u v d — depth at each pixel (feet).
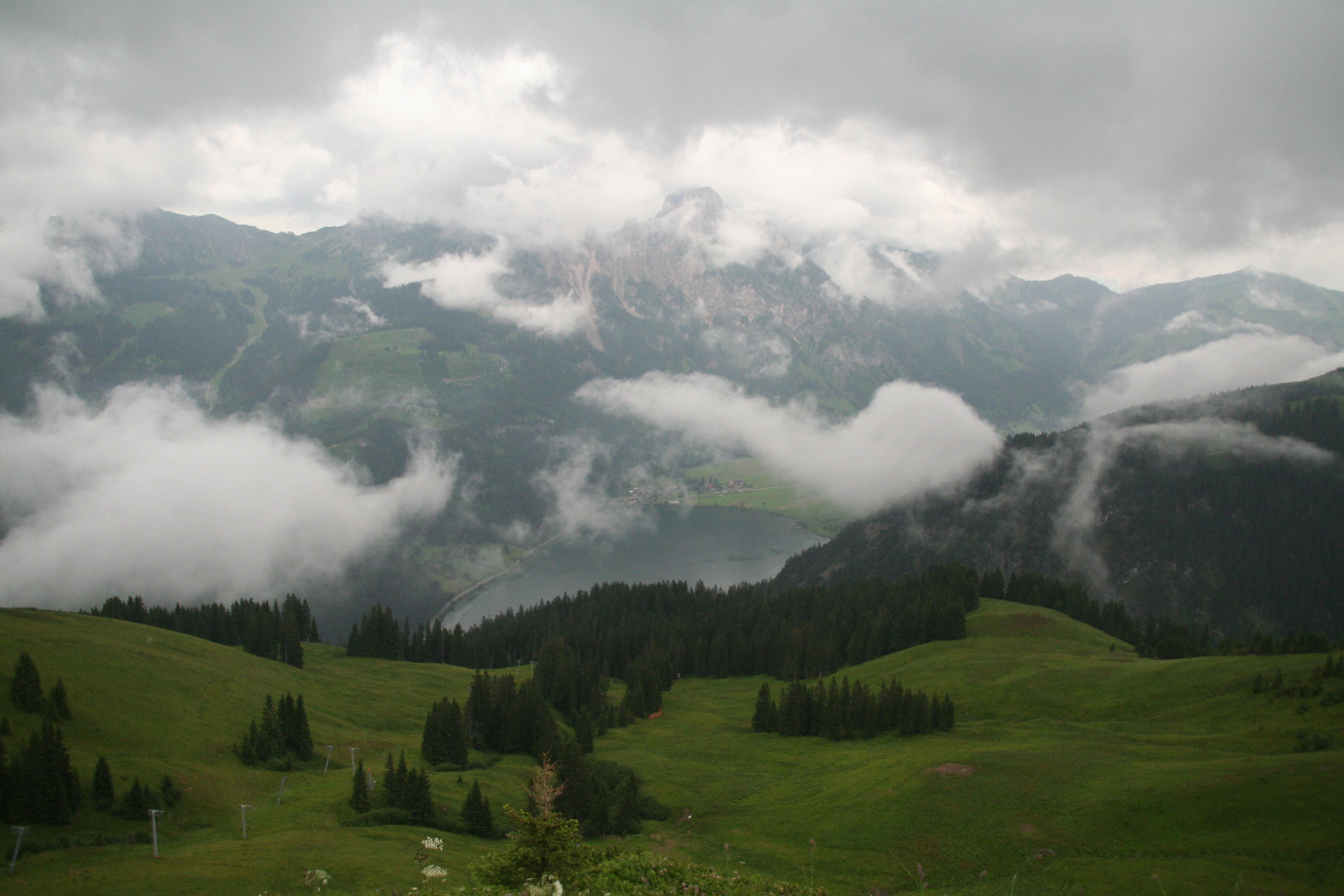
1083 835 211.41
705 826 287.28
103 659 365.61
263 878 187.62
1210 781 217.77
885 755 326.85
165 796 260.01
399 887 192.95
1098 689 380.37
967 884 203.72
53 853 218.38
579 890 97.09
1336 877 167.63
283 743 333.42
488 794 310.45
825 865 231.09
